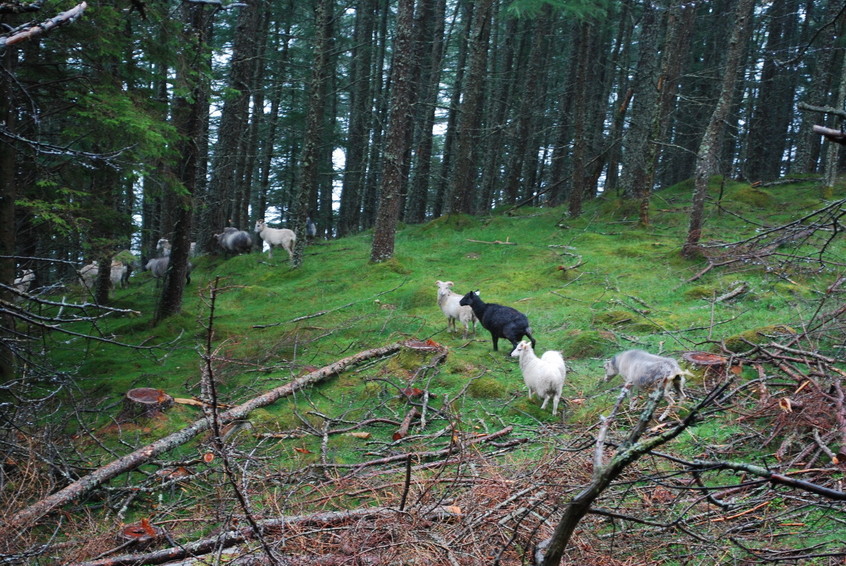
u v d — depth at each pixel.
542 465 5.99
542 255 17.94
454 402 8.97
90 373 11.95
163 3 11.32
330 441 8.13
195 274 22.92
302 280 19.05
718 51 32.34
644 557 4.69
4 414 6.73
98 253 11.35
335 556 4.70
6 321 7.91
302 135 34.84
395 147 18.38
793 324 9.61
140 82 12.32
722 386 2.07
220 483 6.27
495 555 4.57
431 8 30.62
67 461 7.23
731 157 34.19
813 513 5.18
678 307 12.08
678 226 19.22
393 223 18.67
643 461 6.11
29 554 5.18
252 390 10.10
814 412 6.26
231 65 24.05
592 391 8.90
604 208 22.08
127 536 5.53
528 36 34.94
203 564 4.90
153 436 8.34
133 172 10.44
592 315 12.02
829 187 20.38
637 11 29.34
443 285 12.12
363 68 32.97
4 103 9.03
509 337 10.45
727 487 3.13
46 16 8.92
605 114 31.81
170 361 12.54
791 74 31.19
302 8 33.84
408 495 5.79
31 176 10.52
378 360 11.02
